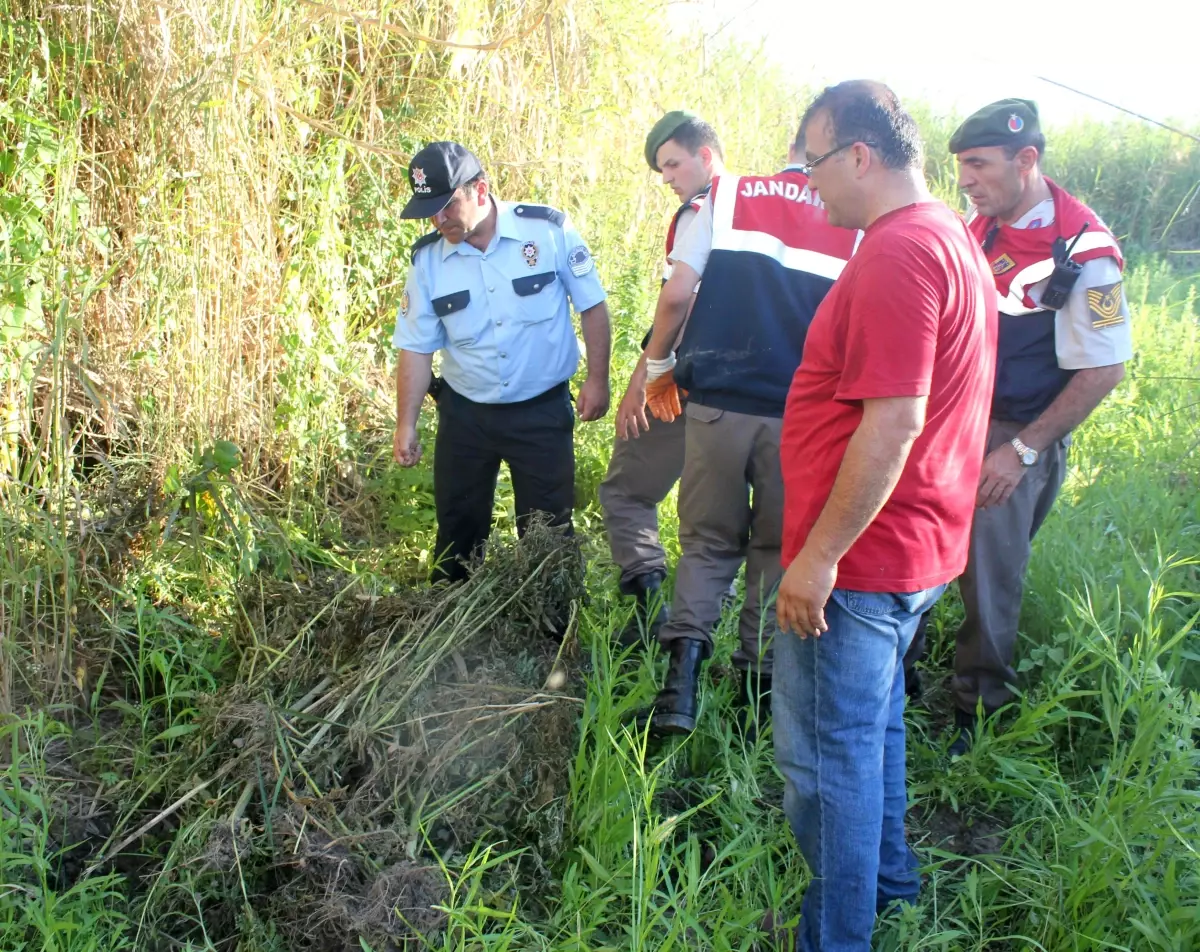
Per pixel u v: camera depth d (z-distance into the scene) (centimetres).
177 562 363
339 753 270
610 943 251
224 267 409
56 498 327
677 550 437
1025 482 318
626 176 602
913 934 257
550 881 258
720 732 322
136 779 277
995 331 238
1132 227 1002
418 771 268
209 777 266
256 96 423
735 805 289
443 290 359
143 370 399
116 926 236
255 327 433
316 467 435
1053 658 338
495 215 358
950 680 389
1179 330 700
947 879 285
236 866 240
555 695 284
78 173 416
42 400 376
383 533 444
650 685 327
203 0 400
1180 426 545
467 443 378
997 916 272
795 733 238
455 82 516
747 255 315
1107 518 441
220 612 351
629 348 531
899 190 222
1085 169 1033
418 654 295
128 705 300
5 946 228
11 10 393
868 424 207
